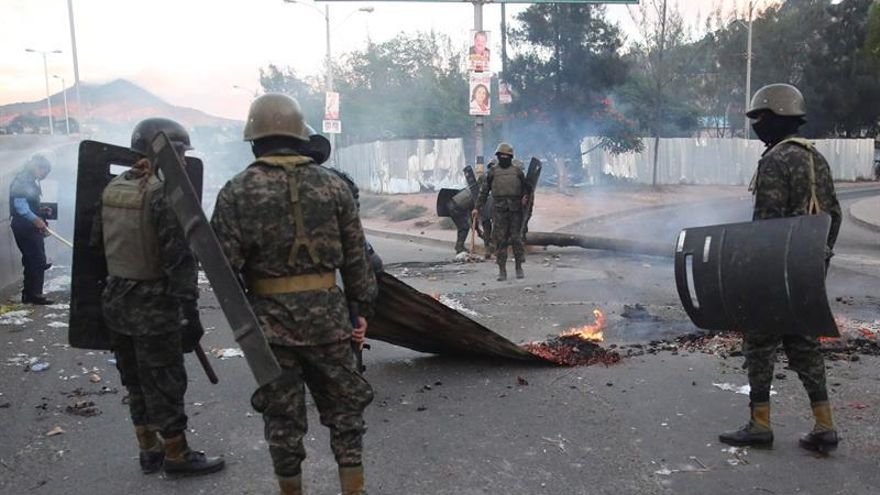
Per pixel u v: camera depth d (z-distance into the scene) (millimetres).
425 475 4027
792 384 5355
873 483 3799
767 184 4152
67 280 11258
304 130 3342
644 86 33406
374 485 3910
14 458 4340
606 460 4180
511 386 5559
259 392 3240
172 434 3992
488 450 4355
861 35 44688
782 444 4324
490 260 13375
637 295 9414
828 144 39719
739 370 5785
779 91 4219
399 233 18859
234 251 3104
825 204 4098
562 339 6793
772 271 3898
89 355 6699
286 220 3133
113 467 4211
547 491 3812
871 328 7105
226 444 4531
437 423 4816
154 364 3883
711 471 3998
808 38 45750
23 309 8836
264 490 3887
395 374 5945
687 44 38906
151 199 3762
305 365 3285
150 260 3791
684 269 4324
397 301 5340
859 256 13289
